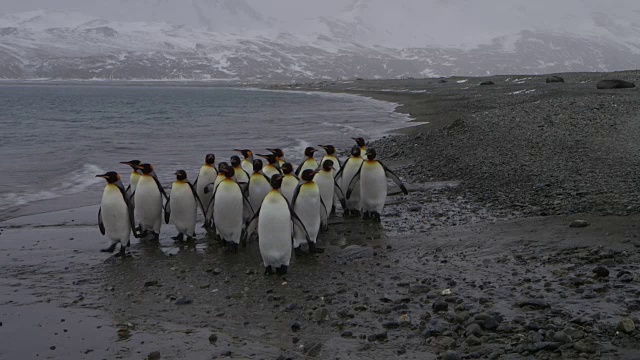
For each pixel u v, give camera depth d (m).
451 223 9.63
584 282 6.23
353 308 6.21
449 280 6.82
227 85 192.50
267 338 5.65
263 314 6.27
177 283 7.42
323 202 9.67
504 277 6.75
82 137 26.50
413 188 12.95
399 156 18.11
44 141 24.75
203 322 6.13
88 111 50.22
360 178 10.37
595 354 4.69
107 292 7.16
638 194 9.96
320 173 10.20
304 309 6.34
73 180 15.25
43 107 57.50
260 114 42.56
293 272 7.65
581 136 17.09
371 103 53.56
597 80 43.72
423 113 36.38
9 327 6.07
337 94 80.56
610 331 5.04
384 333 5.47
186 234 9.62
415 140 20.91
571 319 5.35
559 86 39.75
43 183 14.78
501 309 5.79
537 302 5.77
